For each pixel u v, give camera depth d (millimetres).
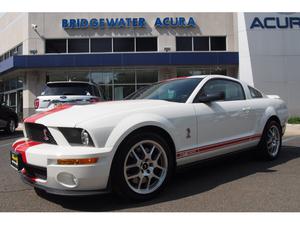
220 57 18109
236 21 19141
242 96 5309
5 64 19484
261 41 17078
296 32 17125
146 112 3836
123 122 3566
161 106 4051
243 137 5000
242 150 5105
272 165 5383
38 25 19484
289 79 17078
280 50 17125
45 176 3471
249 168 5176
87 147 3346
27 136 4004
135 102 4195
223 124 4660
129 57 17906
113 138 3430
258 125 5371
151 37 19422
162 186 3830
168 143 4023
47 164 3340
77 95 8578
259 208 3420
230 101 4977
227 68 19359
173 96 4578
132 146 3578
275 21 17109
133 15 19359
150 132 3779
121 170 3475
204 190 4055
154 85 5238
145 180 3756
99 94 9273
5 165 5969
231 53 18172
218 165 5426
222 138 4648
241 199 3695
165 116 3949
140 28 19344
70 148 3357
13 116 12672
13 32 21953
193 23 19328
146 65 18109
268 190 4000
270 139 5715
